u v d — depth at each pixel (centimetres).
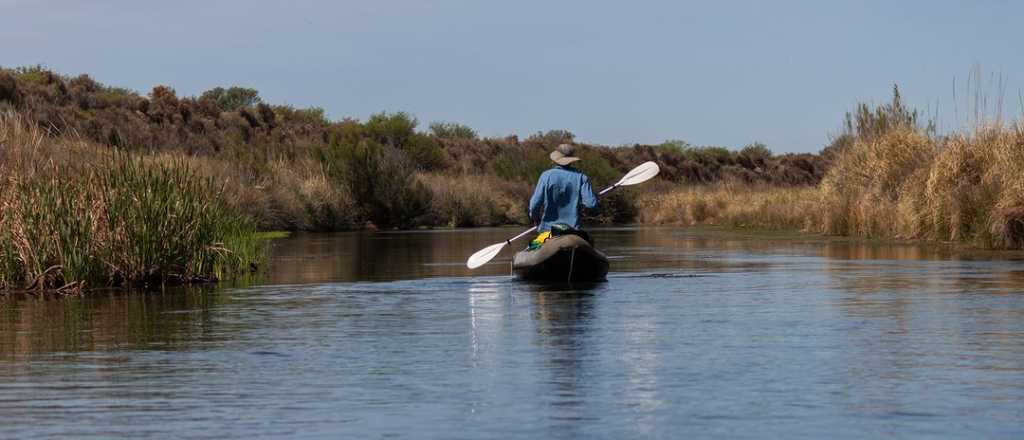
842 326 1384
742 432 824
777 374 1048
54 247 1998
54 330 1437
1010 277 2080
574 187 2161
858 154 4131
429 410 910
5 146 2228
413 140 8962
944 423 843
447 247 3650
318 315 1587
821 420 858
